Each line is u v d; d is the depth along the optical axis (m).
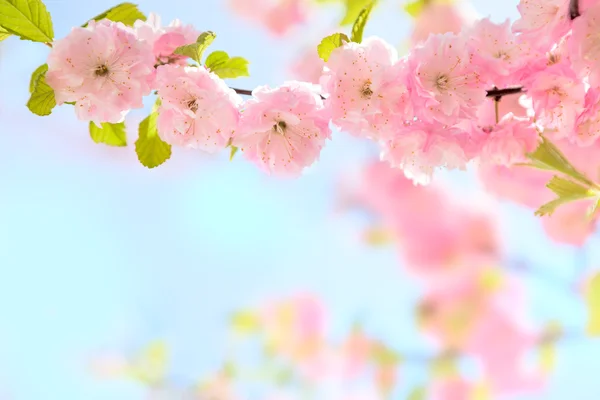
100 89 0.81
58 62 0.80
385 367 1.13
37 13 0.81
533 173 0.95
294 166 0.83
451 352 1.04
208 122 0.81
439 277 0.99
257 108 0.82
